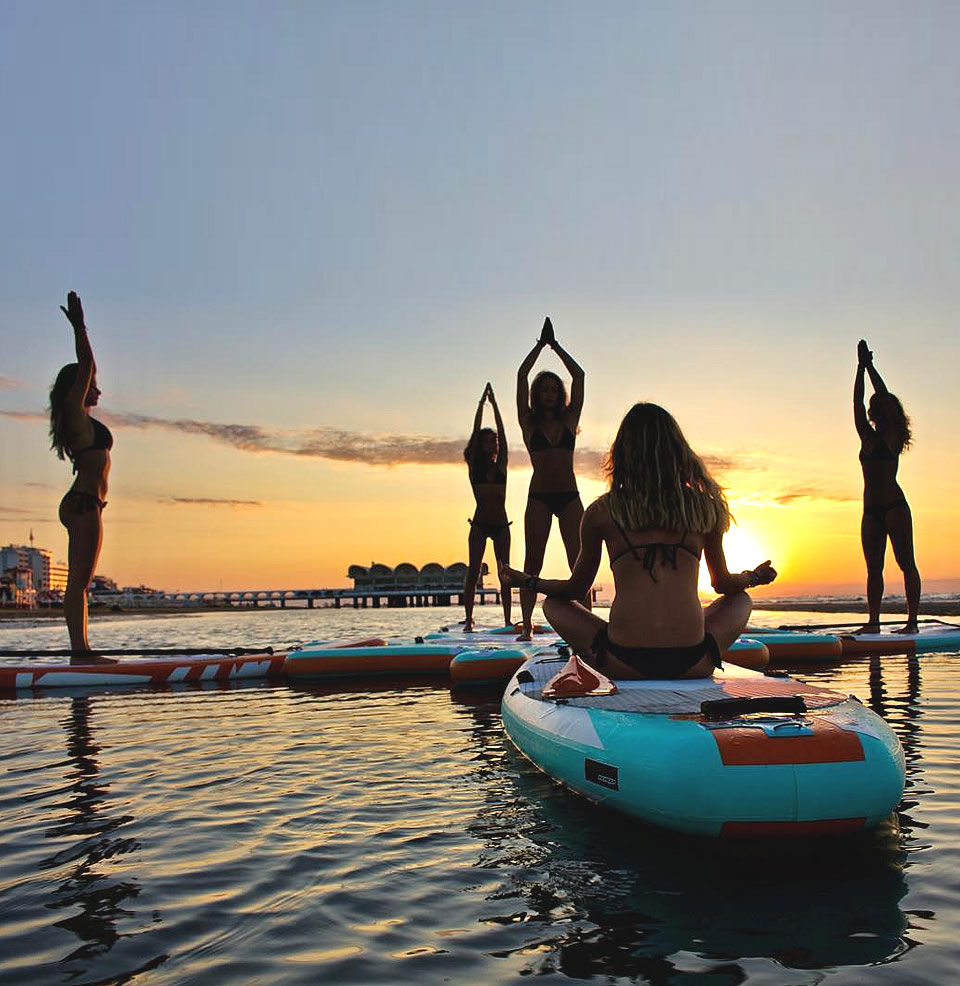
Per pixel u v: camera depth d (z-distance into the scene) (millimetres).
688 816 3045
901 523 11211
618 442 4246
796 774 3004
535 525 9195
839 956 2277
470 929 2508
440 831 3455
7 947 2424
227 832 3477
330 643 10523
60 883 2924
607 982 2160
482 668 8414
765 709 3381
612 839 3338
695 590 4238
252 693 8297
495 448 11180
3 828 3582
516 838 3357
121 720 6602
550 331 8883
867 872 2914
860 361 10984
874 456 11219
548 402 9125
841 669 9117
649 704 3684
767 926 2486
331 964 2295
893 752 3172
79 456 9383
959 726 5508
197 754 5125
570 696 4102
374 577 112375
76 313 8969
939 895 2684
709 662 4227
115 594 110312
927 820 3471
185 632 23734
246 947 2406
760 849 3148
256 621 39938
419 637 10258
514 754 4961
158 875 2990
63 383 9195
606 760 3438
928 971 2172
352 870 3014
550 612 4688
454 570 110750
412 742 5406
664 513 4090
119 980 2217
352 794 4062
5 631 25734
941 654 10609
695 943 2379
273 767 4703
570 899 2729
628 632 4223
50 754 5219
